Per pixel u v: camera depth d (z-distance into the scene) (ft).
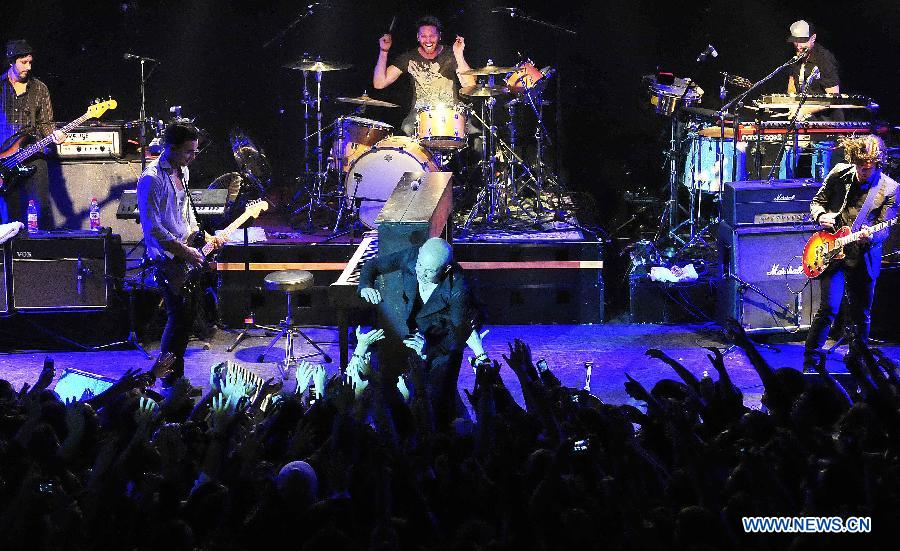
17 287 32.35
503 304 35.24
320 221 40.14
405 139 39.22
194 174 46.55
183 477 15.17
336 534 12.32
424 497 14.15
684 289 34.68
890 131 38.81
